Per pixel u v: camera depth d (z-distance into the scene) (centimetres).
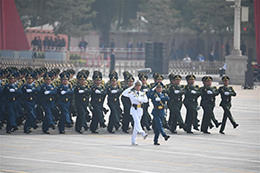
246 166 3197
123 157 3384
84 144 3859
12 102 4294
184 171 3012
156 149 3712
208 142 4066
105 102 6681
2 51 11056
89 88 4409
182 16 19338
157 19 18475
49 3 16650
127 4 19862
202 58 14338
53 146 3744
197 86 4516
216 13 17612
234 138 4284
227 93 4475
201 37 18425
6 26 11744
